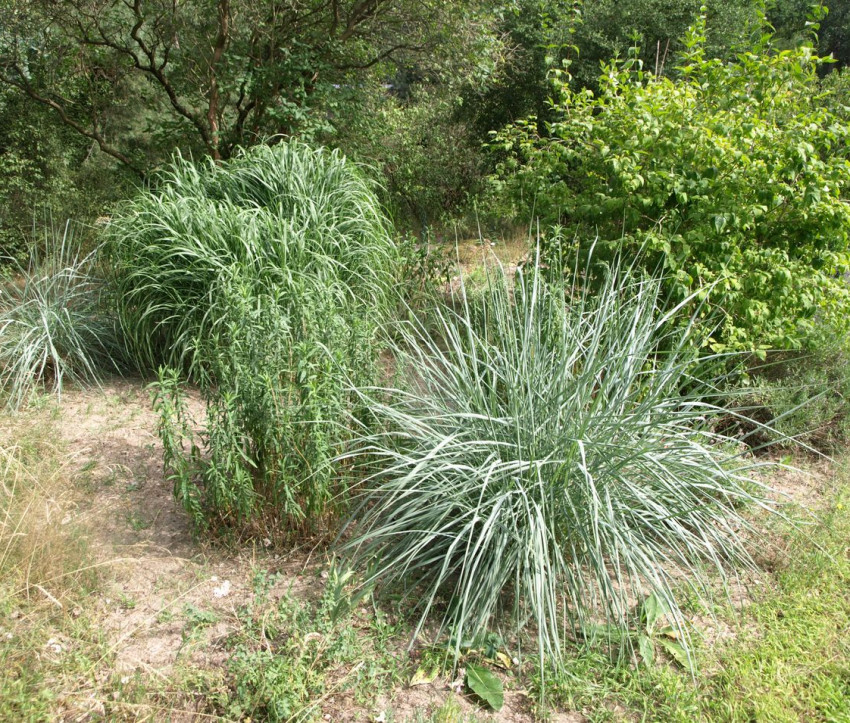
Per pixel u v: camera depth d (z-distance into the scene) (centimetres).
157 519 361
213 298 488
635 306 388
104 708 246
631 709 255
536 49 1292
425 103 1280
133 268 510
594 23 1331
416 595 307
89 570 308
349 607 284
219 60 816
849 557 340
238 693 249
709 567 330
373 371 376
